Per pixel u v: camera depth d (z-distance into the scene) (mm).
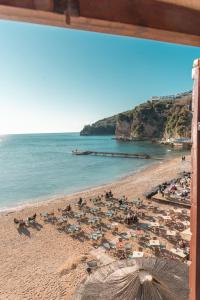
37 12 1058
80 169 54062
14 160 71875
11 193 34188
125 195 27016
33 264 13258
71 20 1132
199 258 1659
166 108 132500
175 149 90188
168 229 16500
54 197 30891
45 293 10844
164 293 6375
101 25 1191
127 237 15141
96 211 20750
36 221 19438
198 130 1621
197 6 1320
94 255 13359
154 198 23672
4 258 14047
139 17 1201
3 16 1096
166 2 1257
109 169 53062
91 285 6984
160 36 1340
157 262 7750
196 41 1406
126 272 7254
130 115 152875
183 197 22984
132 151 88625
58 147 119938
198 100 1624
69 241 15695
